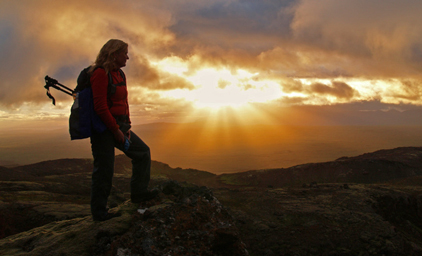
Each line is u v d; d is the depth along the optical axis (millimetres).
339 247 9688
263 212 12867
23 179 33281
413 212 14922
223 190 17453
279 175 51281
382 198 15039
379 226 11039
